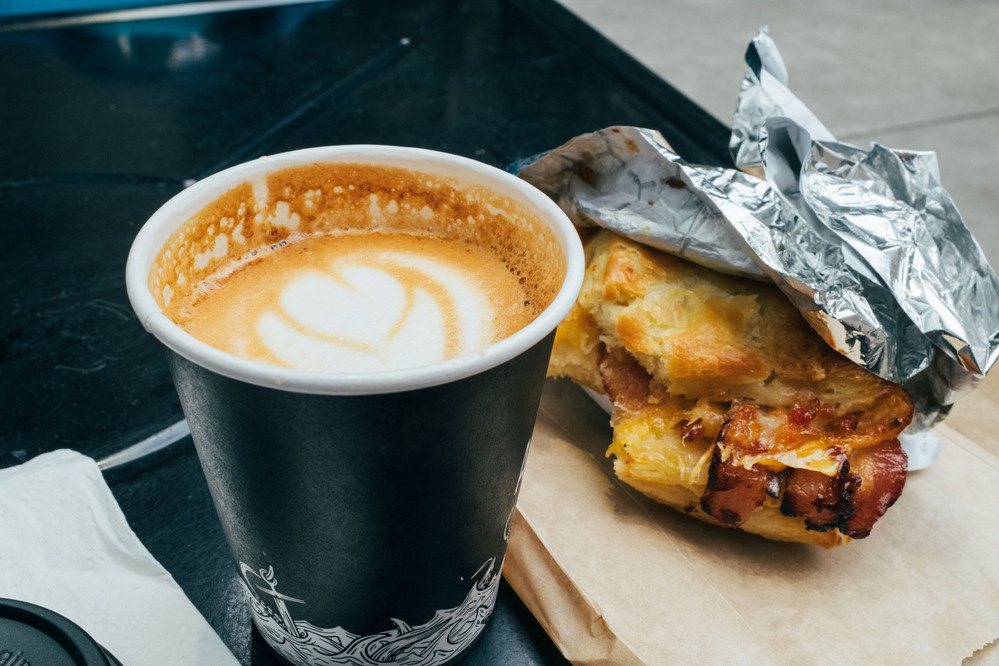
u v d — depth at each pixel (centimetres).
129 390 35
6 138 48
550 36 61
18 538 29
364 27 62
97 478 30
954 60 134
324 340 26
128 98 52
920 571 31
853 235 31
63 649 25
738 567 31
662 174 33
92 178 45
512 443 25
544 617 29
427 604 26
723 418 32
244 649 28
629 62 58
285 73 55
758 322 32
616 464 32
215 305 27
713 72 125
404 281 29
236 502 25
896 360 31
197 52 58
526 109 52
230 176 28
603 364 34
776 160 33
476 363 22
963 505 33
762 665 28
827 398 31
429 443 23
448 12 64
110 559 29
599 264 34
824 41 139
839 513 30
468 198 30
